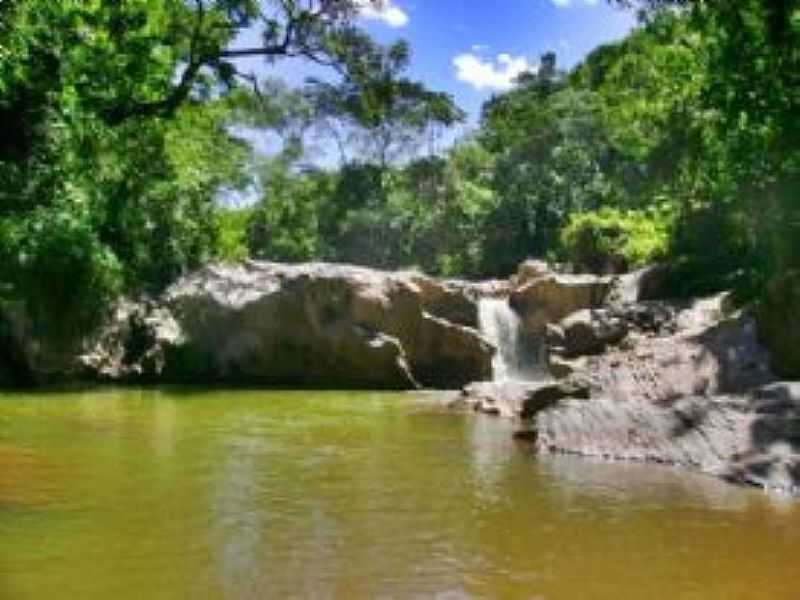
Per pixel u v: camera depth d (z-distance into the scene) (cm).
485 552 934
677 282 2627
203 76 1792
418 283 2916
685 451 1365
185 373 2716
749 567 889
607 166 6028
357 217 6700
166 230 2934
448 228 6444
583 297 2867
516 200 5938
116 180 2384
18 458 1405
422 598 799
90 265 2434
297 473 1320
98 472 1309
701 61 2419
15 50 1288
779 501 1142
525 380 2892
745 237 2578
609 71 3906
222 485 1232
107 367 2642
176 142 2856
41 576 845
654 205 3781
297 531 1005
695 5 1491
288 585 828
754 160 2308
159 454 1464
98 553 916
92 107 1590
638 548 949
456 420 1908
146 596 797
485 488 1216
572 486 1229
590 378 1769
